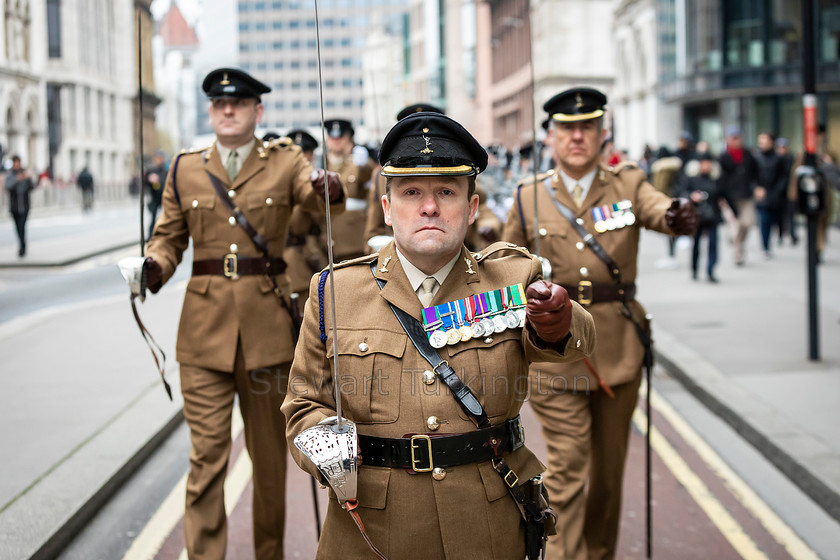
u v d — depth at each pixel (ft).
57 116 44.04
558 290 7.47
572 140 14.46
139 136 13.10
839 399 22.33
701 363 26.61
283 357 13.85
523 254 8.65
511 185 32.22
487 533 7.91
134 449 18.78
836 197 64.69
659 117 124.88
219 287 13.73
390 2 243.19
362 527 7.74
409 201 7.90
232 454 20.30
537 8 180.04
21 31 39.50
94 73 43.14
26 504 15.65
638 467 19.17
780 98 87.51
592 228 14.51
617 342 14.23
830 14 75.46
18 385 24.31
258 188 13.97
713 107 99.71
